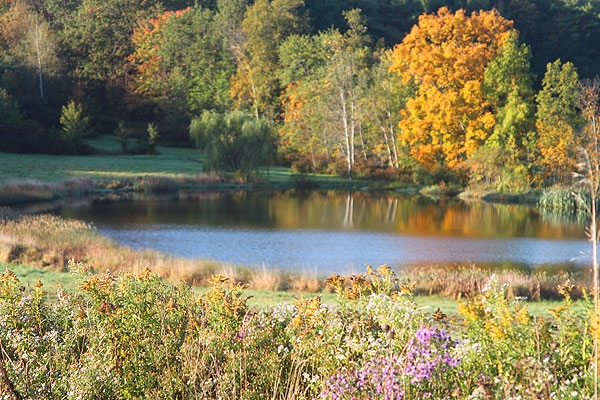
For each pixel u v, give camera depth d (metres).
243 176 60.94
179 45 94.88
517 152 57.38
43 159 64.69
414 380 5.29
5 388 5.69
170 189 56.16
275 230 35.81
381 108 68.50
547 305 16.08
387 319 6.38
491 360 5.67
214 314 7.45
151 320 7.45
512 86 60.97
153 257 23.12
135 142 82.31
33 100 80.31
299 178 62.22
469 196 56.16
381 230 36.69
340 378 5.78
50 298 13.78
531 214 45.56
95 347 6.84
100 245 24.86
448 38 66.56
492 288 6.20
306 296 16.80
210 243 31.20
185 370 6.58
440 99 62.38
